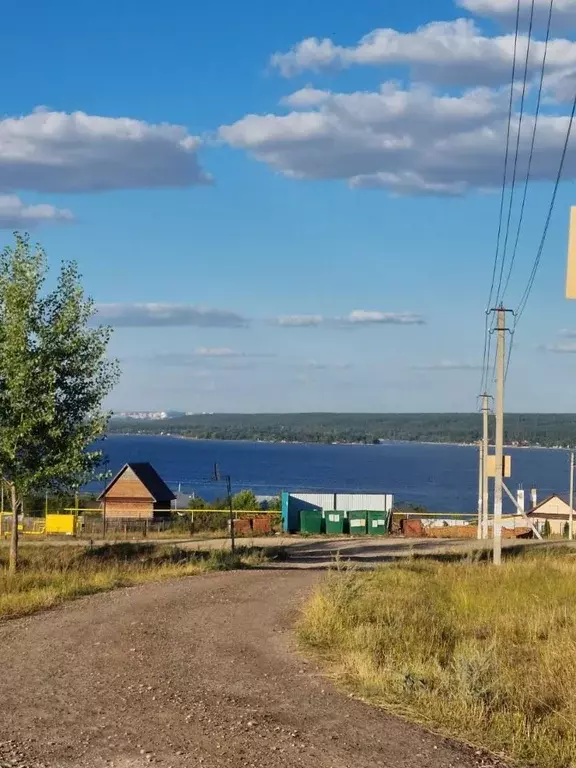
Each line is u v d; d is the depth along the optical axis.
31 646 12.24
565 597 18.27
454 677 9.50
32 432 23.62
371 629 12.45
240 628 14.24
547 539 55.25
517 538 57.25
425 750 7.43
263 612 16.28
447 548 42.19
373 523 56.44
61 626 14.13
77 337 24.45
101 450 28.00
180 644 12.59
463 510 125.00
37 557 27.36
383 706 8.85
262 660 11.42
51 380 23.52
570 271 8.12
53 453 24.03
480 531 51.47
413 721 8.34
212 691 9.55
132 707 8.79
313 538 51.31
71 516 51.22
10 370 23.47
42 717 8.36
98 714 8.49
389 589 17.94
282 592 19.86
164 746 7.41
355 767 6.93
